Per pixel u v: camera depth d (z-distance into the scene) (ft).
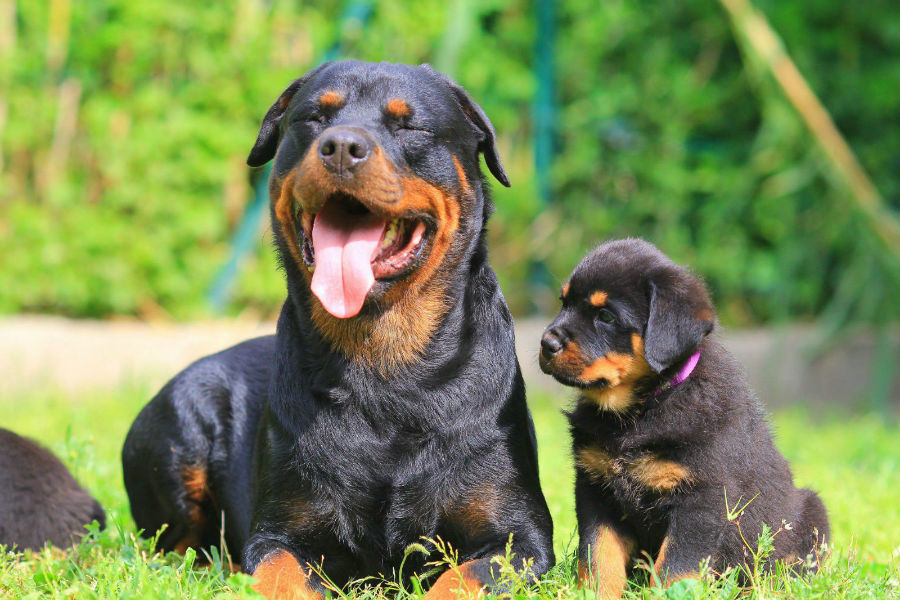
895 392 49.78
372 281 18.53
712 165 50.96
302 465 19.11
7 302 46.03
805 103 47.50
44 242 45.60
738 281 51.11
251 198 47.83
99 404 39.37
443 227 19.51
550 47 50.31
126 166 45.42
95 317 47.67
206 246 47.37
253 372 23.38
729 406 20.26
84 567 19.84
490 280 20.80
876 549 23.09
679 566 19.17
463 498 19.17
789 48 50.88
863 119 52.03
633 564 20.84
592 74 51.24
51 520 22.84
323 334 19.29
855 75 51.55
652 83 50.88
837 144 47.73
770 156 49.90
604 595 18.81
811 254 50.75
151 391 41.52
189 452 22.70
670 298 20.38
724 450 19.75
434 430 19.15
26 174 46.80
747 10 47.73
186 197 46.26
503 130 50.75
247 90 46.37
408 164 19.15
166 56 45.98
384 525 19.08
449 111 20.03
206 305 47.26
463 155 20.15
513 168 51.31
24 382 41.45
